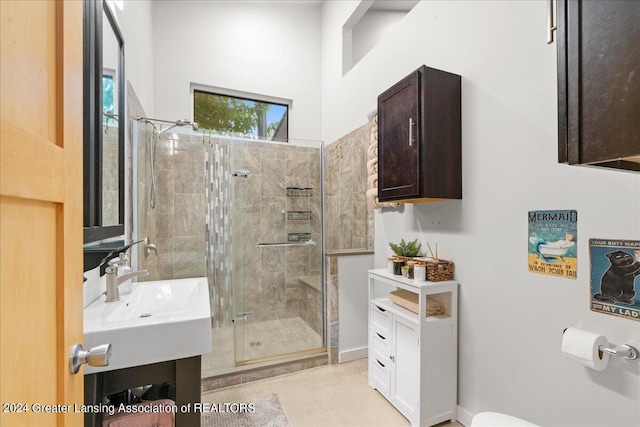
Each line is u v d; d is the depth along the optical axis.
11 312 0.45
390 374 1.88
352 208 2.95
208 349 1.09
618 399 1.05
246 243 3.02
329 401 1.91
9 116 0.45
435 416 1.65
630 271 1.03
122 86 1.67
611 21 0.54
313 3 3.61
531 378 1.33
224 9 3.29
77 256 0.70
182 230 2.73
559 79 0.63
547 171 1.28
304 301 3.06
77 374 0.68
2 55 0.43
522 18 1.38
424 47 1.99
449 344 1.69
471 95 1.64
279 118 3.58
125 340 0.99
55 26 0.62
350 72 2.99
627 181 1.04
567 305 1.20
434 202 1.92
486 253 1.55
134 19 2.09
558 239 1.24
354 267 2.52
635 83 0.52
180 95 3.08
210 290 2.48
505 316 1.45
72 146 0.68
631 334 1.02
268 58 3.46
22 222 0.49
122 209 1.67
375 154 2.43
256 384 2.11
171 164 2.72
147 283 1.71
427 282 1.70
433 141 1.63
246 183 2.99
